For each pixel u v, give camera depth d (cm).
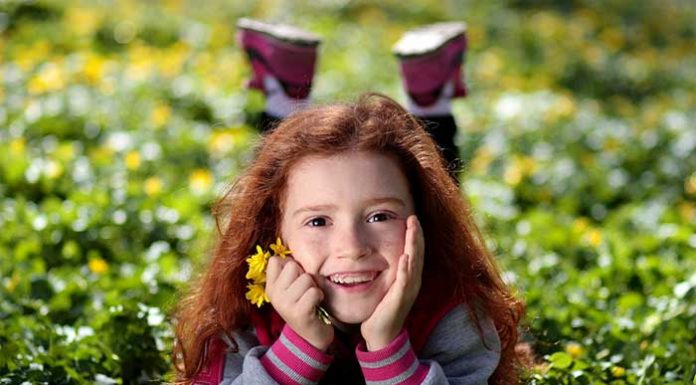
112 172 841
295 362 334
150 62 1202
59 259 682
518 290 475
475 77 1379
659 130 1130
